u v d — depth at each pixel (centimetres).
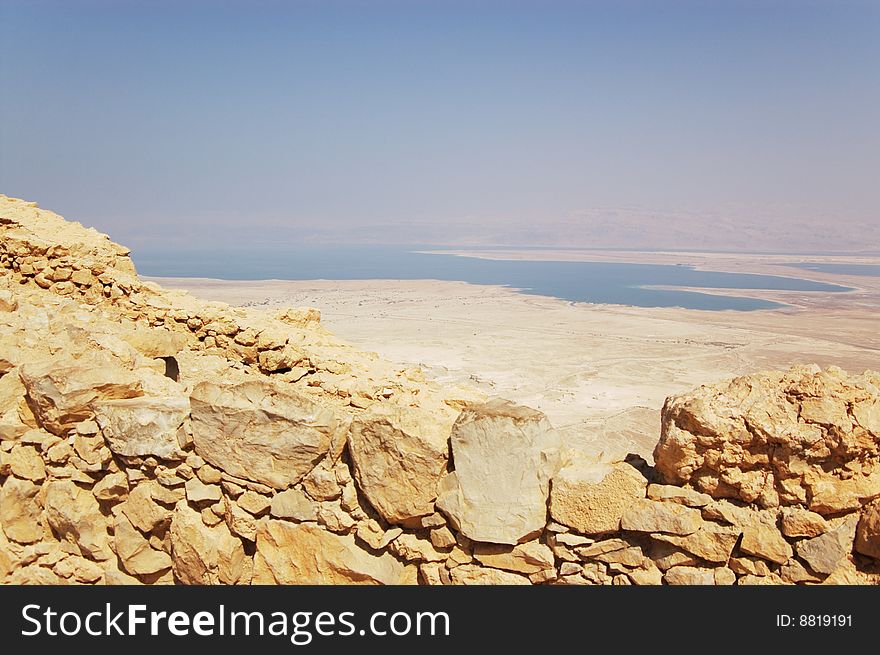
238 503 593
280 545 586
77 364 642
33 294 980
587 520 517
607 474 516
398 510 552
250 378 945
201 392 593
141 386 658
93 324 842
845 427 466
